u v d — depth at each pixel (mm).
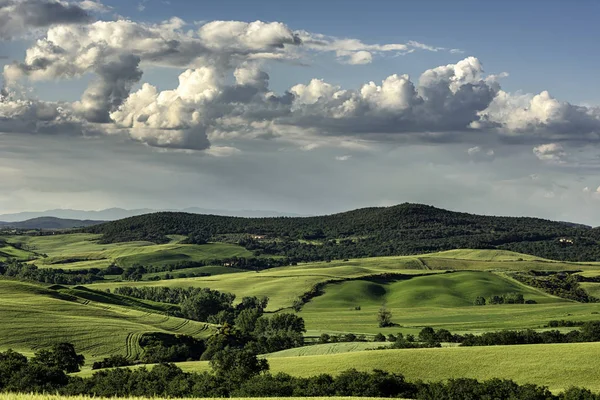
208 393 72500
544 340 115188
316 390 70938
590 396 64438
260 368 87375
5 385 74750
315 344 138750
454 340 128375
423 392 69188
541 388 67688
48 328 136750
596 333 113312
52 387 75875
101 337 134875
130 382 78562
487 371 81625
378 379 71500
